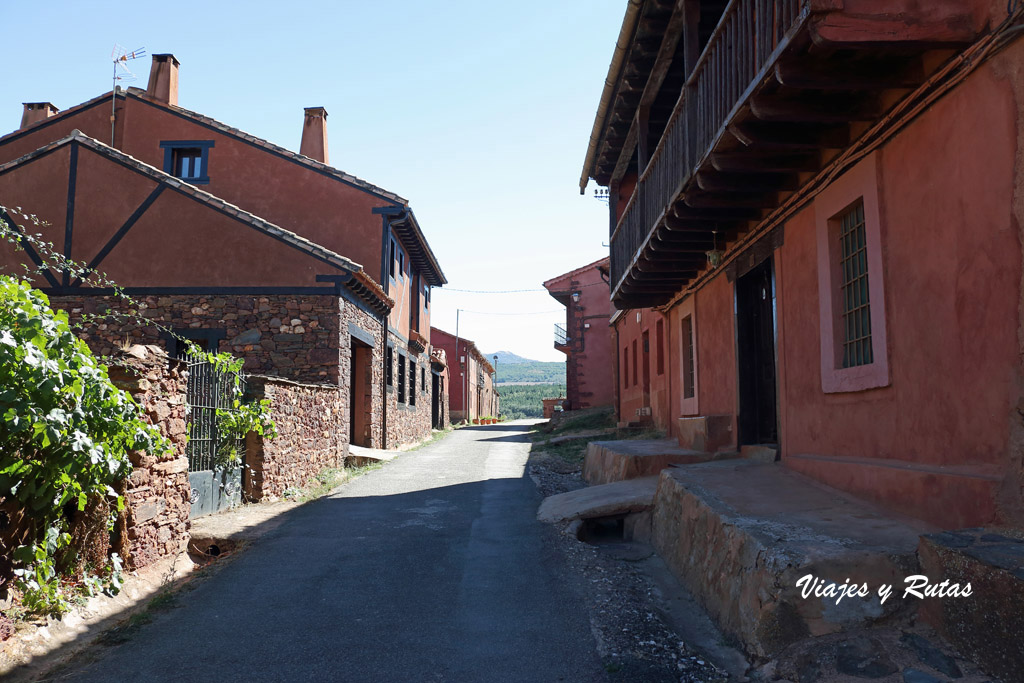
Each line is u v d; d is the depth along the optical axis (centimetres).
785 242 691
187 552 673
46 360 433
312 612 515
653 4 779
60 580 491
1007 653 301
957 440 415
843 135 533
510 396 9888
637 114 982
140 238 1360
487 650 443
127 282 1350
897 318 481
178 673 410
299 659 431
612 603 521
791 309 677
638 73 921
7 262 1361
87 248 1360
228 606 528
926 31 393
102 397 480
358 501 950
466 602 537
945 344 426
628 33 826
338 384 1317
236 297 1344
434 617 504
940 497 419
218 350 1330
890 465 484
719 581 476
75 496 498
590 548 675
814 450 628
